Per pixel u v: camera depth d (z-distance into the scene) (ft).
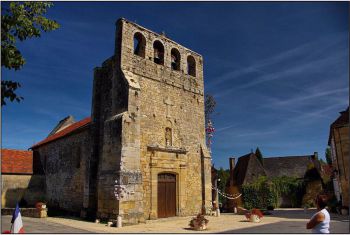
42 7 28.12
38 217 67.51
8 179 89.40
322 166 167.73
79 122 101.30
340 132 77.71
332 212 82.84
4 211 76.07
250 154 149.79
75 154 79.25
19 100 25.66
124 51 64.90
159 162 65.41
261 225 55.42
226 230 48.67
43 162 98.02
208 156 76.95
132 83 62.54
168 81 72.59
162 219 63.16
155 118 67.36
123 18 66.28
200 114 79.46
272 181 140.36
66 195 80.59
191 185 72.64
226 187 149.59
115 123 59.82
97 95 70.95
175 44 77.25
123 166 56.49
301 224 55.72
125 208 54.90
